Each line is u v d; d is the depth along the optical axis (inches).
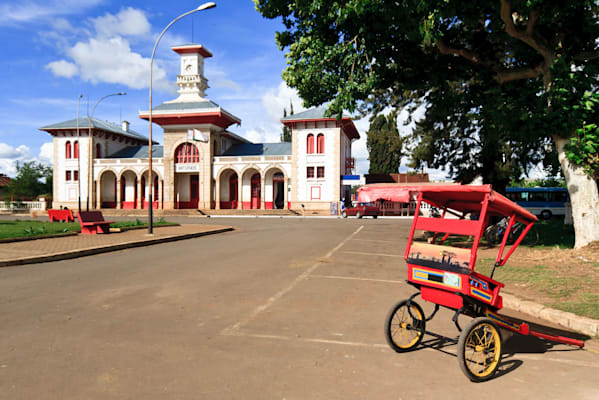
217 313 220.5
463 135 864.9
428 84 535.5
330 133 1664.6
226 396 125.6
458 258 155.9
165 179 1786.4
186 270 352.2
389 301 253.4
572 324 206.8
